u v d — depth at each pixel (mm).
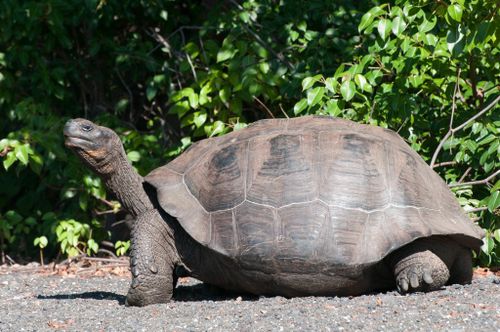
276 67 22969
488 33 17422
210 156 15570
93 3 23969
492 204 18078
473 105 21359
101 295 17469
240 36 23750
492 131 19234
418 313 12820
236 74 23031
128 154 24016
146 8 25594
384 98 20172
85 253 24625
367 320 12562
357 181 14664
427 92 21094
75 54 26844
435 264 14578
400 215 14477
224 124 23156
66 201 26469
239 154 15266
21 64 25719
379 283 14977
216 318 13320
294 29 23891
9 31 24703
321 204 14438
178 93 23250
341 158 14859
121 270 22781
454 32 17781
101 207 25516
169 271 15516
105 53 26812
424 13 18781
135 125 27734
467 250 15672
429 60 20000
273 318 13055
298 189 14602
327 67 22828
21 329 13406
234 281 15219
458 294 14289
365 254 14195
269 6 24328
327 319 12727
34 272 22984
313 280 14547
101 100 27172
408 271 14500
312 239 14273
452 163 19828
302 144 15047
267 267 14508
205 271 15453
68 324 13664
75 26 26031
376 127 16125
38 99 25625
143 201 16172
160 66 25906
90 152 15852
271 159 14977
